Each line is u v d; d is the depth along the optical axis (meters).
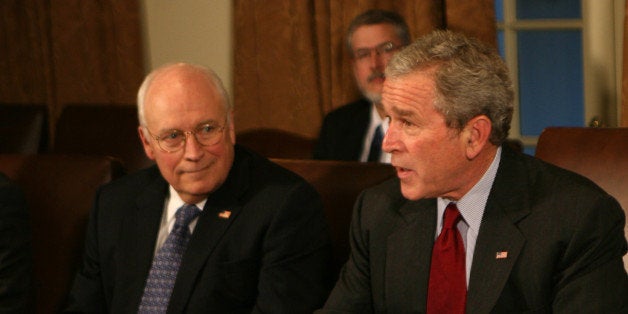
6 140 4.10
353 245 2.13
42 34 4.52
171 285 2.38
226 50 4.48
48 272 2.77
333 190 2.47
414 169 1.85
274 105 4.18
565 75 4.14
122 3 4.39
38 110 4.15
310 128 4.12
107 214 2.54
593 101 4.03
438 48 1.80
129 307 2.40
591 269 1.79
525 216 1.87
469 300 1.88
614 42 3.98
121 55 4.42
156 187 2.50
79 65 4.48
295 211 2.34
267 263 2.31
